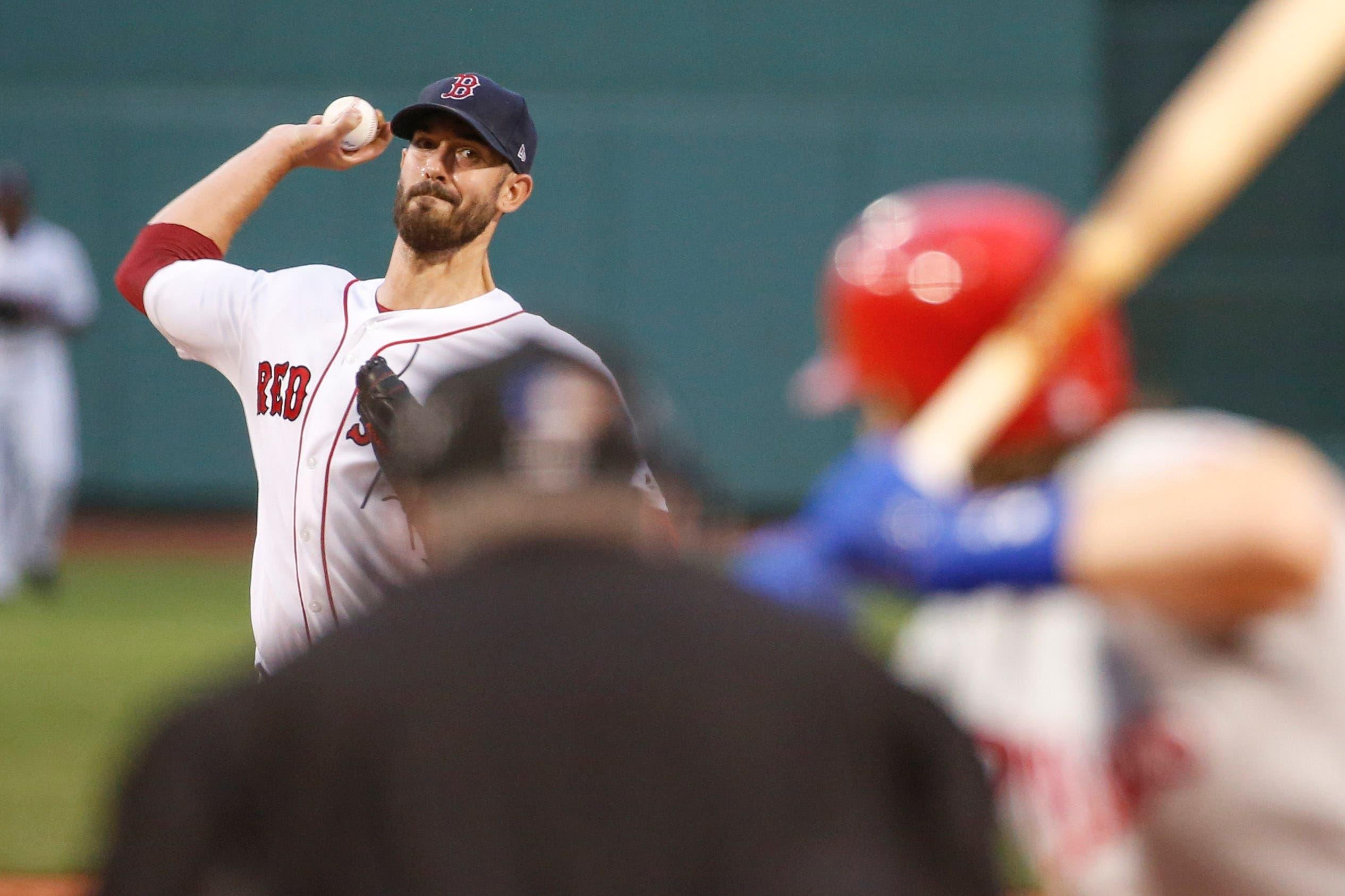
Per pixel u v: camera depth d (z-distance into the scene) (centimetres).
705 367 5322
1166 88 5606
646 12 5312
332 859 470
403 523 1178
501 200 1220
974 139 5325
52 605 3994
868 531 502
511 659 491
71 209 5331
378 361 1152
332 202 5188
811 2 5316
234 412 5338
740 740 479
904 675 515
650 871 464
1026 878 1723
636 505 540
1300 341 5659
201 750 488
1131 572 493
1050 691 655
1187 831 653
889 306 595
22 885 1873
